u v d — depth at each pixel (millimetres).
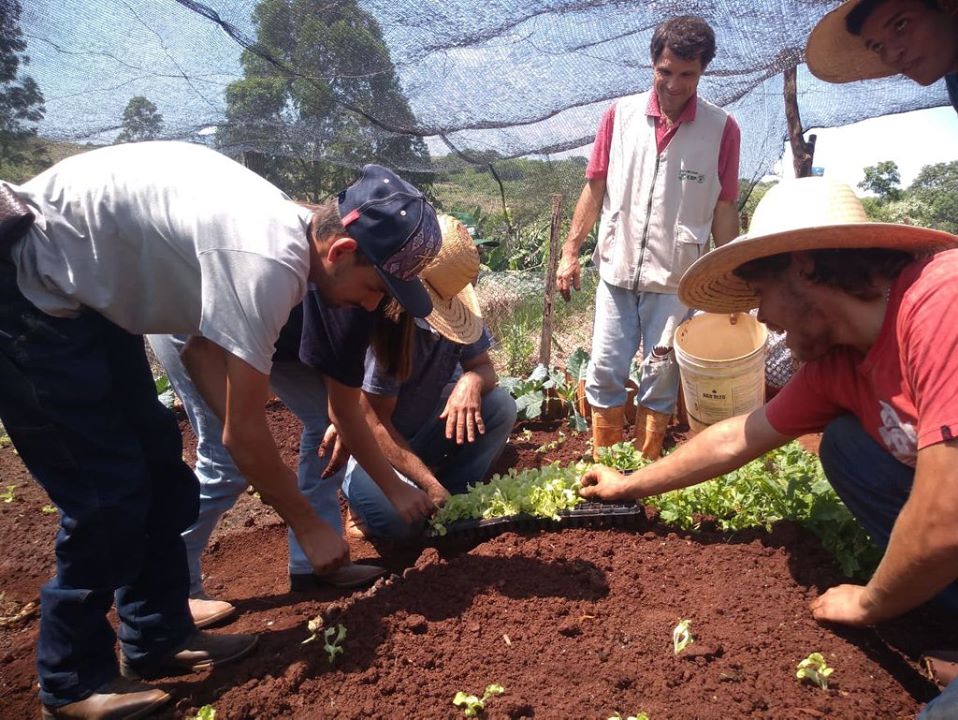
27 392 2383
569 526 3605
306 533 2846
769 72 5574
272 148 5637
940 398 2125
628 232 4820
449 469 4465
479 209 13250
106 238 2402
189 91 5227
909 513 2219
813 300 2412
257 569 4086
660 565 3244
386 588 3158
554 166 11078
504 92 5352
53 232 2381
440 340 3869
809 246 2338
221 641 2932
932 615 2906
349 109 5477
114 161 2484
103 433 2514
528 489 3717
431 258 2514
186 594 2941
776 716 2426
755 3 5102
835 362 2688
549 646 2801
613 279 4906
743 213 6746
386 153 6027
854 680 2559
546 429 6086
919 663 2682
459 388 3977
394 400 3738
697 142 4633
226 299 2340
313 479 3730
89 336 2492
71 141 5270
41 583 4039
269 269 2338
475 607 3033
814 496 3342
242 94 5293
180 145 2594
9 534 4574
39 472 2521
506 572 3232
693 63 4383
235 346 2357
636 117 4777
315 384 3533
